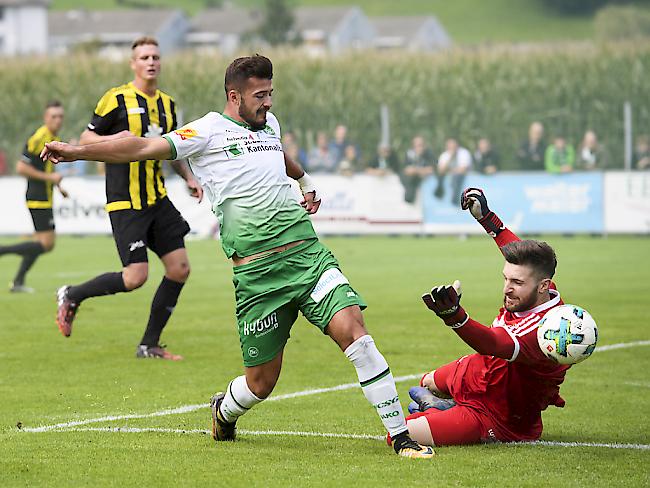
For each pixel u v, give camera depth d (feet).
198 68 297.94
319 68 295.28
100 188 229.45
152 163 91.81
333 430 65.57
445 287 54.39
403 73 293.02
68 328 92.02
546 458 56.80
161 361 92.53
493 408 60.23
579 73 290.97
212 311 125.29
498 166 227.40
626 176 212.84
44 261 185.78
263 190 59.26
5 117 287.48
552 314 57.00
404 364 90.58
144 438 62.59
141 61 92.99
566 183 215.92
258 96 59.52
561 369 58.80
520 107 283.18
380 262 177.78
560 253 187.42
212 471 54.29
